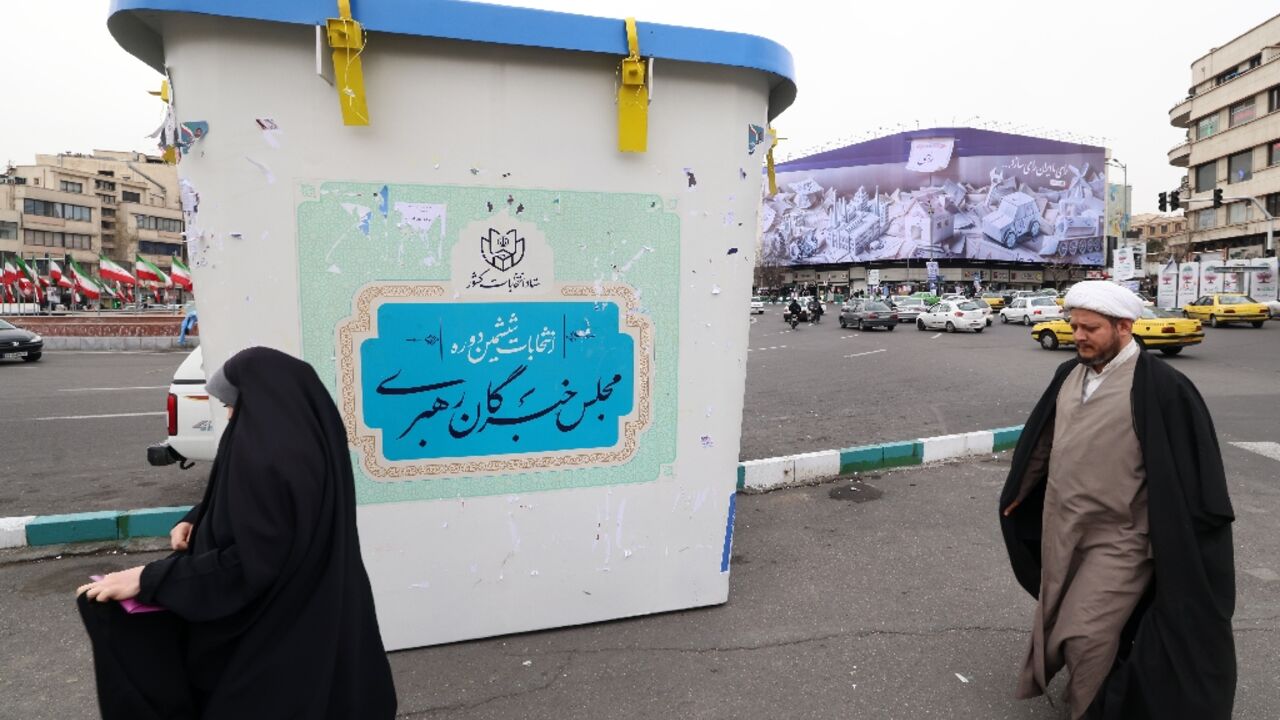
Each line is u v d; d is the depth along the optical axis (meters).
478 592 3.22
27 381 14.49
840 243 92.62
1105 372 2.51
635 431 3.35
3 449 7.88
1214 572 2.28
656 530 3.45
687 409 3.42
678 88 3.17
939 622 3.51
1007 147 85.06
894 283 90.44
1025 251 85.50
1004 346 21.89
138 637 1.71
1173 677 2.26
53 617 3.64
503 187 3.00
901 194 88.00
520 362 3.13
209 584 1.63
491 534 3.20
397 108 2.85
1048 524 2.62
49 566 4.35
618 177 3.14
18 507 5.80
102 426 9.21
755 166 3.37
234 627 1.70
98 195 93.00
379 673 1.99
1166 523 2.29
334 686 1.79
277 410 1.73
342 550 1.79
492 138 2.97
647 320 3.29
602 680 2.98
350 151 2.82
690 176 3.24
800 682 2.98
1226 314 27.33
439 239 2.96
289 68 2.73
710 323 3.38
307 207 2.80
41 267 75.50
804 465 6.05
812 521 5.04
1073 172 84.88
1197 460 2.29
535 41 2.88
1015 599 3.76
